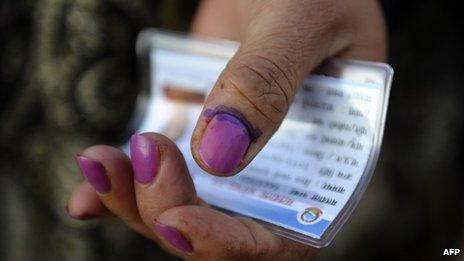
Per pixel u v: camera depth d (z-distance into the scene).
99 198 0.39
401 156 0.55
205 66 0.40
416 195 0.55
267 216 0.36
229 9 0.44
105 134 0.50
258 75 0.34
